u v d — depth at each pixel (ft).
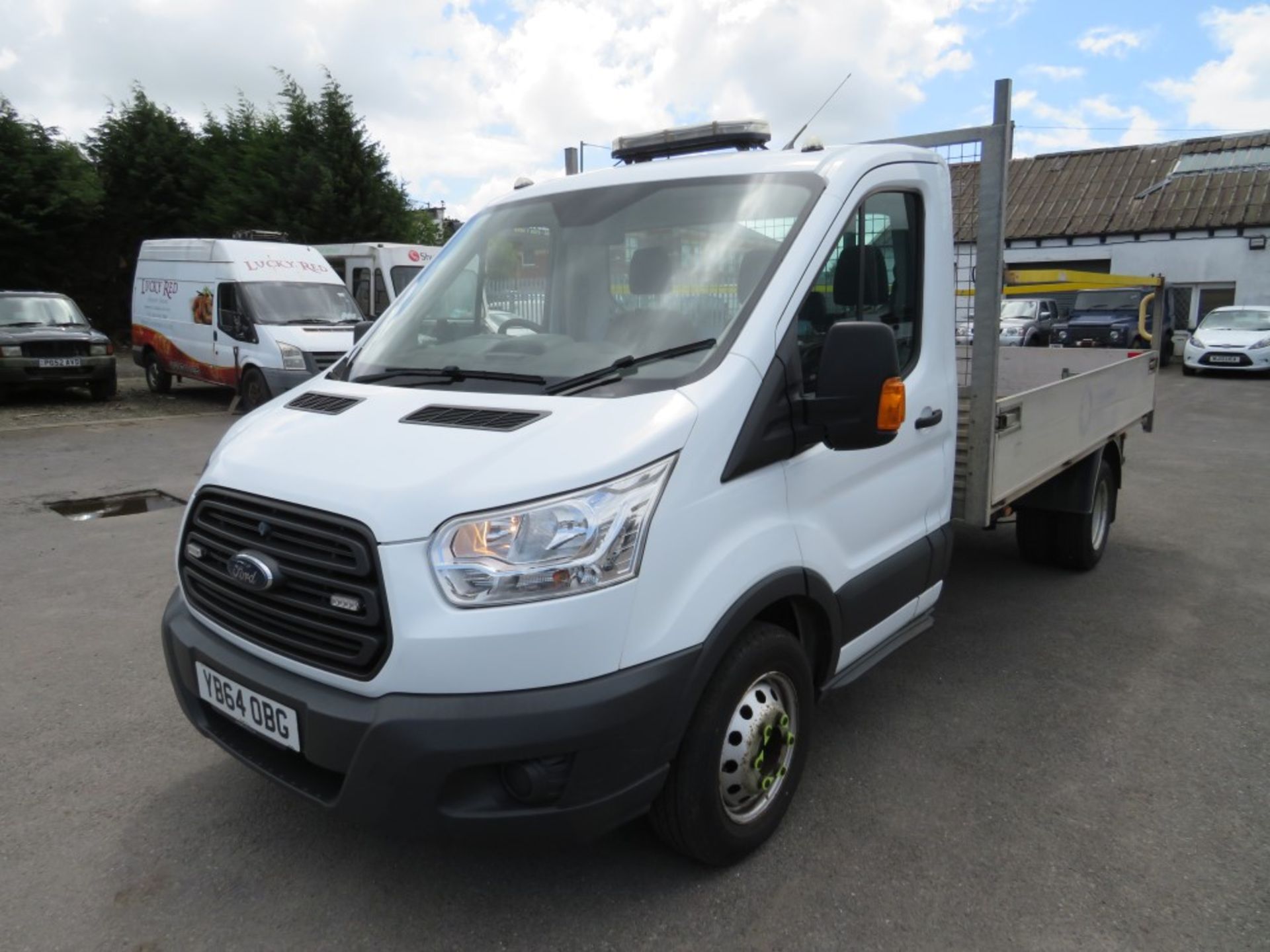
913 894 9.77
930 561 13.10
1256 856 10.41
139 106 95.81
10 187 84.12
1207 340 68.59
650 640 8.46
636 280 10.98
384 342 11.96
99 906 9.58
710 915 9.44
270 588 8.70
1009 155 13.93
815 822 11.09
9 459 34.94
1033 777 12.16
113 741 13.01
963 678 15.29
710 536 9.00
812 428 10.07
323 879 10.02
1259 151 91.66
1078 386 18.33
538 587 7.97
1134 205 91.30
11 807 11.35
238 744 9.59
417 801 8.04
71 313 53.47
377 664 8.13
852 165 11.27
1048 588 19.88
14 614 18.13
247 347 46.21
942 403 13.26
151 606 18.62
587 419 8.84
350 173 88.38
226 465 9.62
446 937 9.15
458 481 8.16
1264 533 24.45
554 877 10.03
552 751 8.00
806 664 10.52
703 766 9.29
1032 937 9.11
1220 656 16.16
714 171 11.60
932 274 12.92
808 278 10.29
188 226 97.25
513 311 11.88
